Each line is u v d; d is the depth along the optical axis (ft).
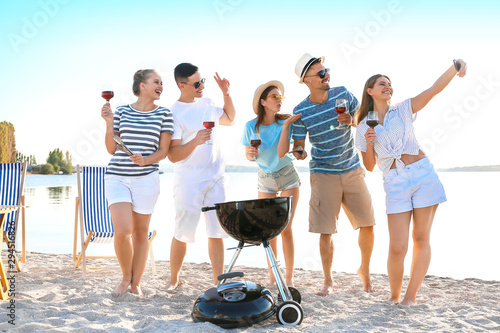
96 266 17.06
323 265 12.91
